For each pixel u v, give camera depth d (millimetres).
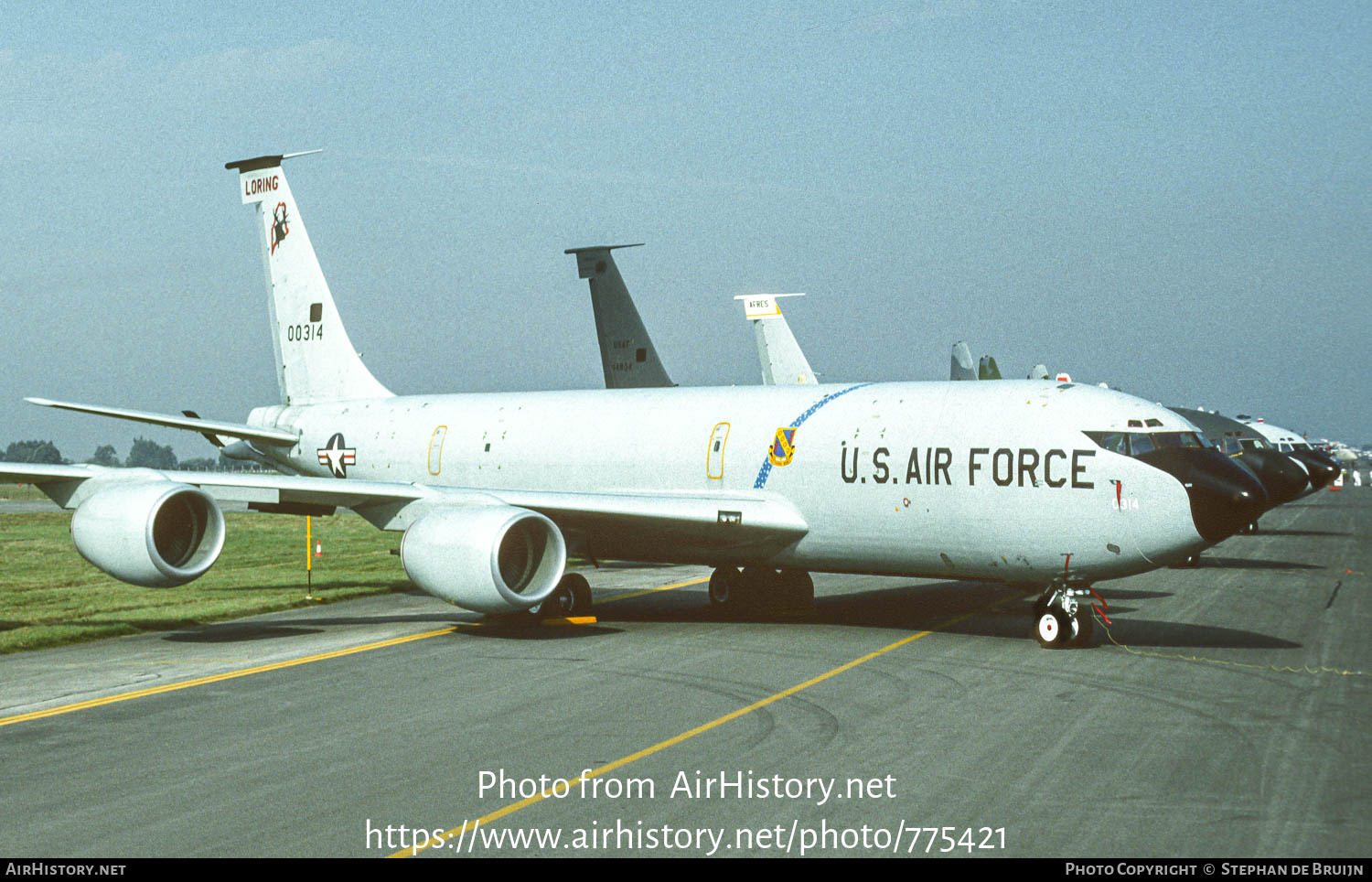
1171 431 19547
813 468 22406
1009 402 20797
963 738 13180
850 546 22219
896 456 21312
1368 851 9438
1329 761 12141
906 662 18250
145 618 24188
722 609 25422
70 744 13250
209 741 13336
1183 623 22234
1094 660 18297
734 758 12398
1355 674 16969
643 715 14562
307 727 14000
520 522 21297
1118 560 19234
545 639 21188
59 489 22000
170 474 21609
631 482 25203
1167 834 9859
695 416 24859
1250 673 17062
